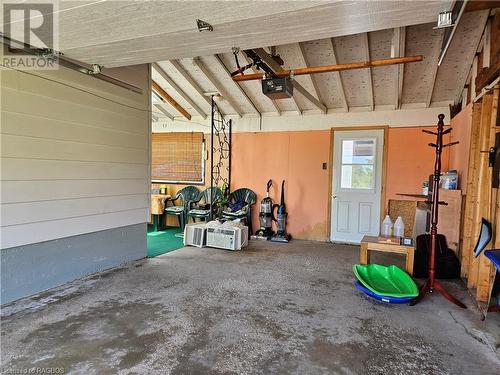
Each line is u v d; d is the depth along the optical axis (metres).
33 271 2.99
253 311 2.73
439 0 1.86
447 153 4.91
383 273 3.44
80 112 3.37
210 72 5.04
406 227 5.14
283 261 4.29
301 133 5.82
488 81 3.14
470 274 3.35
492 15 3.14
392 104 5.21
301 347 2.19
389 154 5.26
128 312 2.66
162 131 6.86
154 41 2.62
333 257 4.54
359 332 2.41
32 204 2.95
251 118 6.16
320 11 2.04
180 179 6.77
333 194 5.64
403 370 1.96
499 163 2.81
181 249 4.90
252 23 2.24
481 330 2.46
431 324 2.55
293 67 4.50
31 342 2.18
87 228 3.52
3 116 2.69
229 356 2.06
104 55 2.96
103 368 1.91
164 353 2.08
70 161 3.29
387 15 2.09
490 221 3.01
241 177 6.29
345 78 4.76
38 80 2.95
